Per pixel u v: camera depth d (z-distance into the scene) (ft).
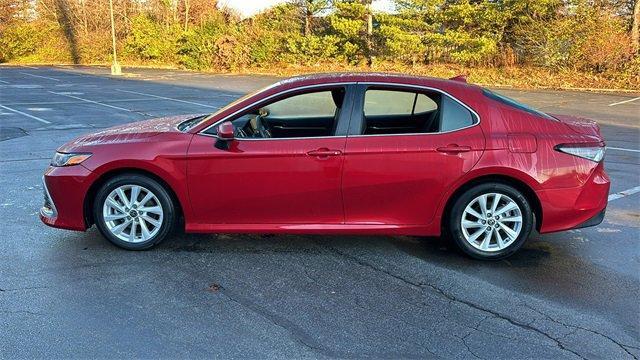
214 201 13.91
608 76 71.31
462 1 82.94
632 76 69.36
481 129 13.69
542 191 13.58
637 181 22.67
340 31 99.04
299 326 10.64
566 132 13.98
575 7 73.67
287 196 13.75
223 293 12.02
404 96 14.15
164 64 142.82
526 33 78.59
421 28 88.28
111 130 15.51
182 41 134.41
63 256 14.03
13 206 18.38
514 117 13.96
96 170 13.84
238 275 13.01
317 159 13.50
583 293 12.21
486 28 83.46
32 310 11.11
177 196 13.97
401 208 13.85
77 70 122.93
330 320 10.89
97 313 11.03
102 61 153.79
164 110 48.52
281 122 14.90
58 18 165.17
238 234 15.74
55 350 9.70
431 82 14.20
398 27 88.48
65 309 11.18
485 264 13.89
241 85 78.95
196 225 14.21
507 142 13.57
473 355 9.71
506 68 80.48
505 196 13.80
